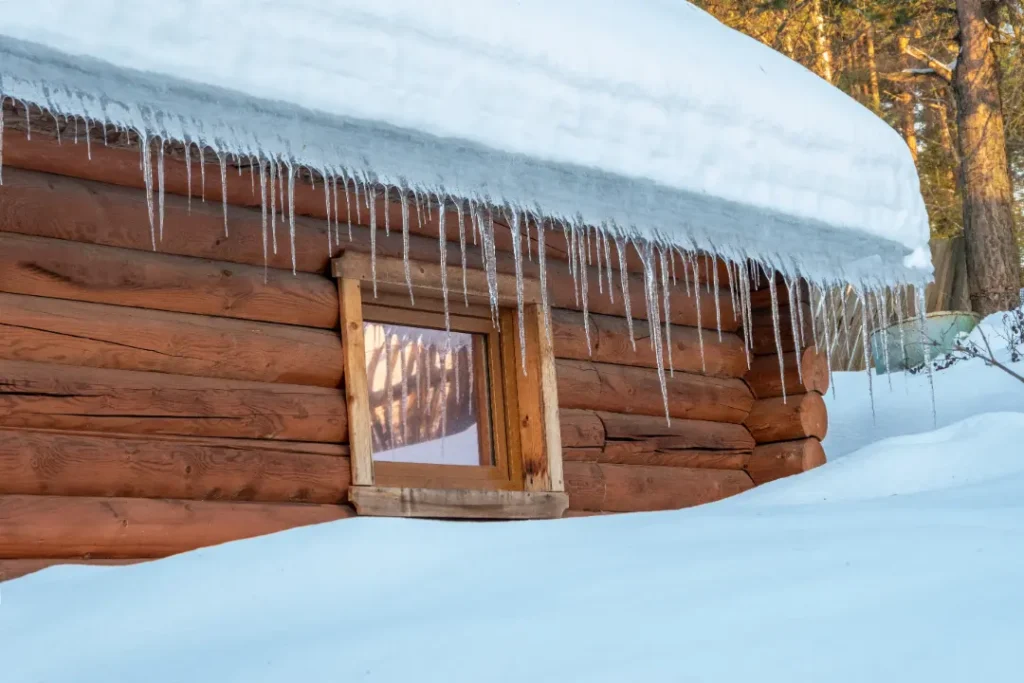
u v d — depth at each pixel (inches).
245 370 198.1
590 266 252.8
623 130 196.4
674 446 259.6
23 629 133.4
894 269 252.4
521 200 192.7
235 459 192.5
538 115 186.1
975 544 126.6
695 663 96.7
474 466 229.6
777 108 221.3
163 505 184.1
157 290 190.4
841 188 230.8
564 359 245.9
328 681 103.9
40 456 173.2
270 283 203.3
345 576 137.6
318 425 203.6
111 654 122.3
